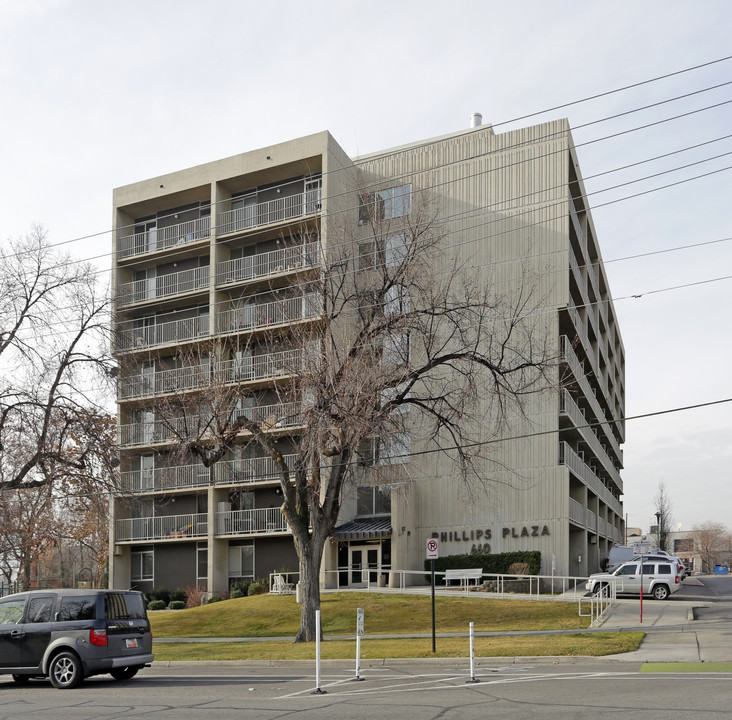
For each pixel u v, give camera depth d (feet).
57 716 38.55
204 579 141.79
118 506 146.41
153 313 153.99
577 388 143.13
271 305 140.26
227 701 42.39
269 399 134.10
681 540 535.19
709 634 70.54
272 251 143.64
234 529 137.59
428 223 92.17
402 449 91.25
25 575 138.72
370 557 132.77
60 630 52.19
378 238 92.53
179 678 57.11
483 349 113.39
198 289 144.46
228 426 86.22
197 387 97.40
